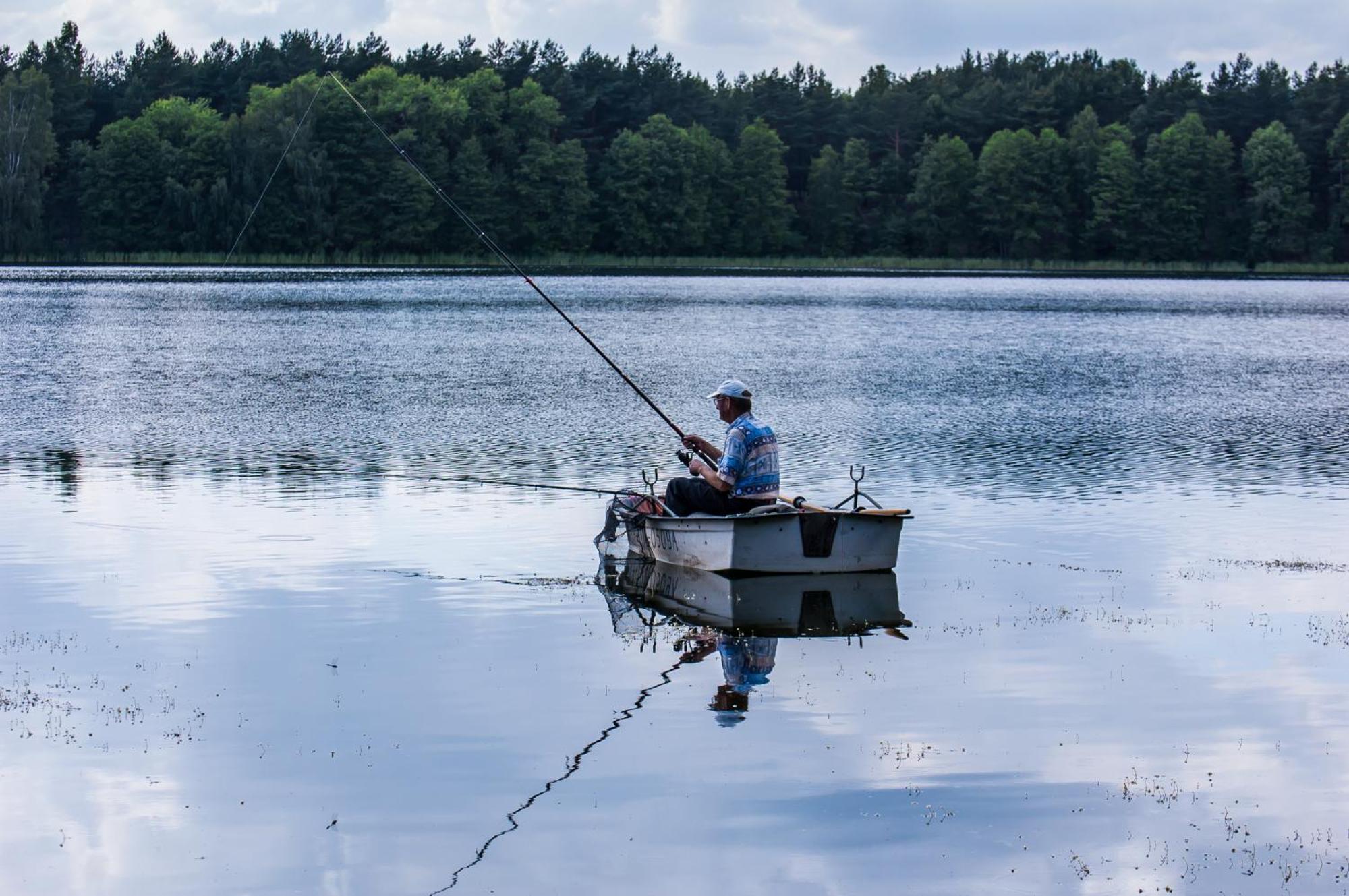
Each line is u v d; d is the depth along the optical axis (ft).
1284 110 483.10
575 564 45.88
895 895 22.88
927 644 36.63
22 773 27.32
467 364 114.11
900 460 67.72
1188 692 32.50
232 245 363.56
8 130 358.43
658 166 429.79
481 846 24.44
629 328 159.43
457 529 51.01
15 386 94.99
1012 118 486.38
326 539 48.80
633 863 23.85
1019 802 26.32
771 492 46.75
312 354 121.39
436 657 35.12
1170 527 52.26
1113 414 86.84
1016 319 187.32
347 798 26.30
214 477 61.36
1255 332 165.99
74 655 35.04
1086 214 456.04
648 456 68.13
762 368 113.80
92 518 52.06
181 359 115.44
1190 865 23.89
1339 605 40.50
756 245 453.99
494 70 436.76
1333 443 75.00
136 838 24.72
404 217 382.01
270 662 34.55
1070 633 37.63
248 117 376.68
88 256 368.27
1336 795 26.73
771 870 23.67
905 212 469.16
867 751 28.71
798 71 548.31
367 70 447.83
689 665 34.63
